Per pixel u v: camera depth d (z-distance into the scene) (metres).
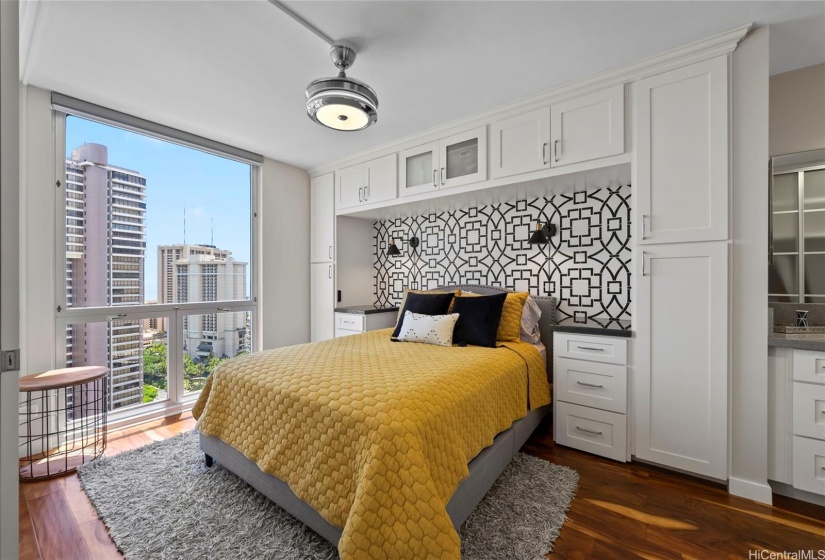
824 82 2.04
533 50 1.94
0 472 0.84
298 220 3.98
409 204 3.29
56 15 1.65
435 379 1.63
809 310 2.08
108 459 2.16
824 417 1.65
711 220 1.86
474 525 1.57
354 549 1.12
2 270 0.85
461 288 3.40
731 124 1.82
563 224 2.91
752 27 1.75
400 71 2.13
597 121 2.21
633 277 2.09
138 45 1.88
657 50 1.94
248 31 1.77
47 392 2.36
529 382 2.32
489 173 2.68
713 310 1.86
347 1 1.58
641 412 2.07
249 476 1.73
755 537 1.51
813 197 2.07
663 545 1.47
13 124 0.86
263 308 3.64
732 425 1.83
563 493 1.80
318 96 1.86
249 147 3.37
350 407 1.38
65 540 1.51
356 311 3.62
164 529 1.55
